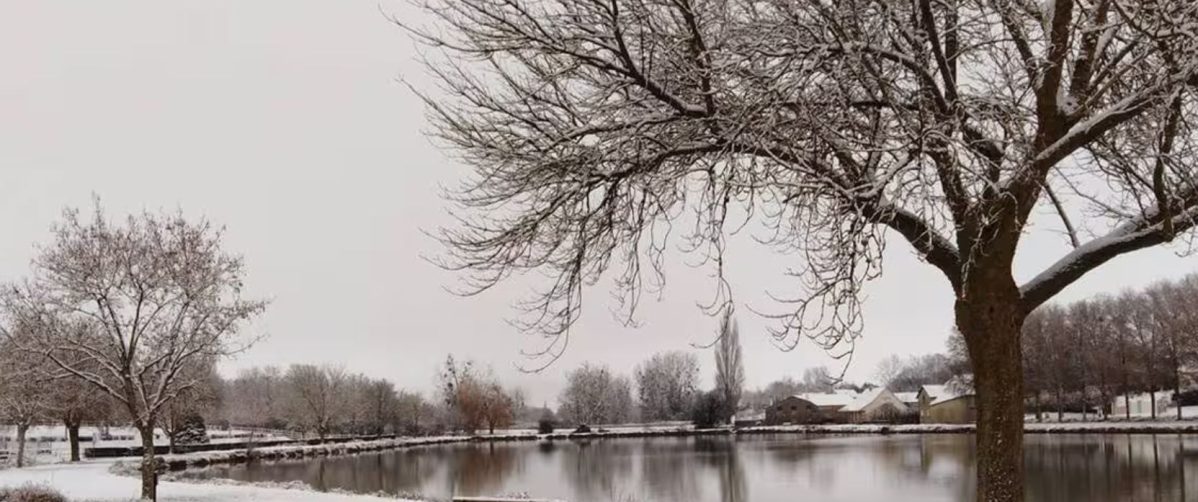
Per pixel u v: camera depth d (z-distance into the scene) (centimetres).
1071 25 703
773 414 12050
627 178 833
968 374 9088
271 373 10512
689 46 739
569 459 5928
